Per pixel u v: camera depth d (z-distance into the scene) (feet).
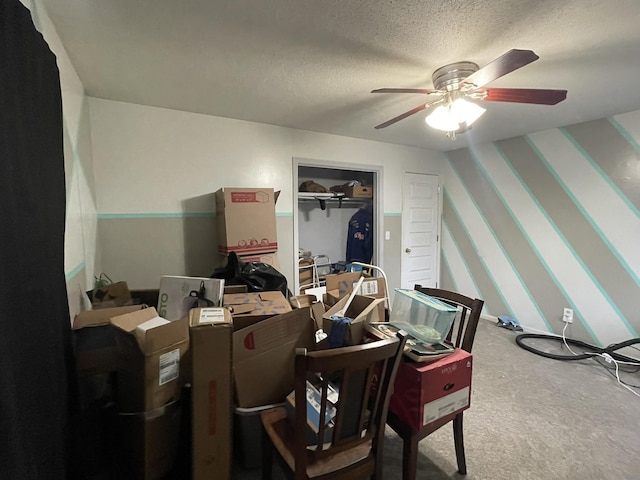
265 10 4.59
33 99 3.24
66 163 5.65
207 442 4.46
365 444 4.22
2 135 2.57
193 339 4.24
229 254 8.11
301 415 3.35
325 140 11.68
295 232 11.28
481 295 13.57
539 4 4.41
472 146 13.60
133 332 4.50
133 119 8.56
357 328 5.10
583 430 6.37
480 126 10.62
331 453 3.60
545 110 9.01
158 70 6.52
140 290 7.25
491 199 12.99
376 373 4.42
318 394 4.54
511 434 6.28
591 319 10.39
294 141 11.04
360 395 3.74
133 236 8.76
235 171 10.04
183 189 9.32
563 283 10.99
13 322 2.64
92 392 5.01
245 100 8.29
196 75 6.77
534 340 11.02
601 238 10.04
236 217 8.70
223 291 6.70
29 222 3.04
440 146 13.84
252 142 10.27
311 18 4.78
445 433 6.33
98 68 6.41
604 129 9.75
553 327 11.30
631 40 5.34
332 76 6.84
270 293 6.77
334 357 3.19
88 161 7.66
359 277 8.13
